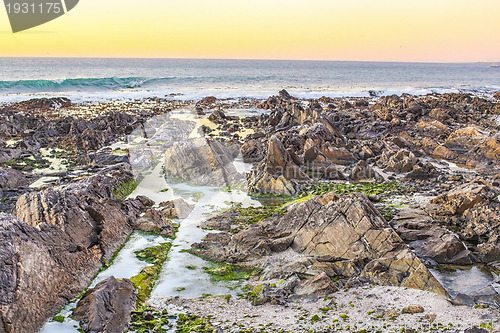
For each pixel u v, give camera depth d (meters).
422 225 13.77
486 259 12.07
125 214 12.91
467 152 26.38
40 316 8.28
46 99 44.38
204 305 9.12
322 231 12.06
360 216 11.91
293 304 9.33
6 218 9.43
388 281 10.33
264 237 12.28
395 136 30.80
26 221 10.58
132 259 11.03
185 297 9.48
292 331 7.88
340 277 10.70
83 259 10.23
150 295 9.48
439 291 9.94
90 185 14.09
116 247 11.48
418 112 40.72
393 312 8.70
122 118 32.06
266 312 8.86
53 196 11.30
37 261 8.98
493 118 39.62
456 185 19.61
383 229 11.57
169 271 10.55
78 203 11.76
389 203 16.88
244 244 11.80
